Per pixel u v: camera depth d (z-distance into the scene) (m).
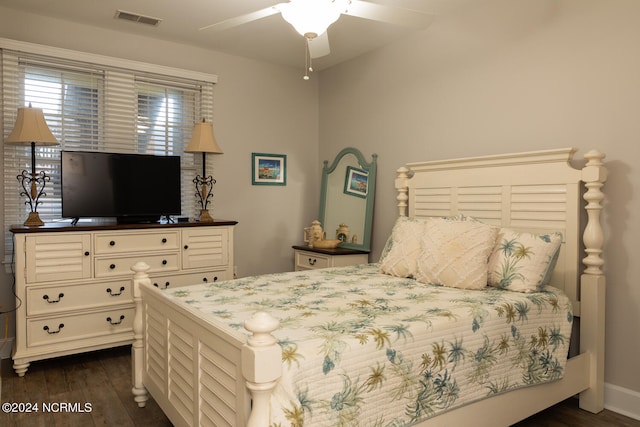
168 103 3.87
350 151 4.26
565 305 2.26
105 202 3.31
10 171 3.20
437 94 3.41
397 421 1.55
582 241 2.52
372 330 1.59
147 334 2.29
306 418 1.32
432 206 3.25
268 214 4.43
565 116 2.62
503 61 2.95
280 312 1.86
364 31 3.57
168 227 3.37
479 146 3.10
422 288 2.36
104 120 3.55
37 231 2.85
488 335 1.87
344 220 4.30
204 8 3.13
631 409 2.35
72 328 3.01
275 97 4.45
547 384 2.14
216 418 1.53
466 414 1.79
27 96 3.25
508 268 2.31
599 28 2.47
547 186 2.55
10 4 3.09
